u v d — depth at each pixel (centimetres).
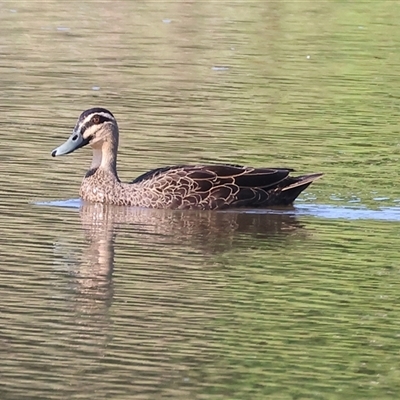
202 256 1574
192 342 1282
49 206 1783
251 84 2659
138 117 2302
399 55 3056
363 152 2116
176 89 2577
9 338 1279
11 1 3566
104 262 1534
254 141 2155
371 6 3709
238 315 1363
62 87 2553
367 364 1234
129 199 1806
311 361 1241
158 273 1502
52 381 1175
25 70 2711
